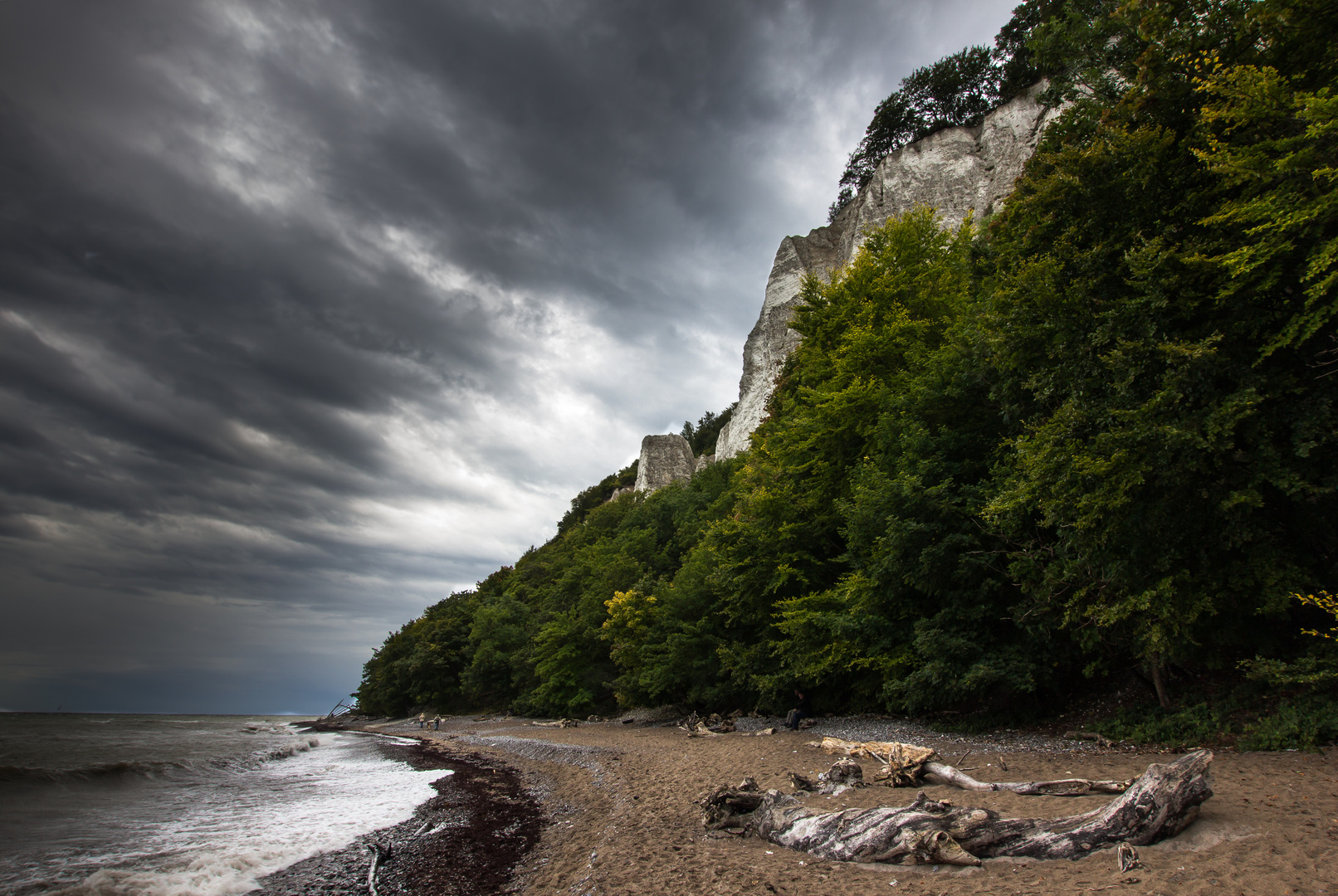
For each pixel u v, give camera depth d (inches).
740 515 1098.7
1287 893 202.8
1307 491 415.5
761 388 2442.2
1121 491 430.6
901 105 2331.4
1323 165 350.9
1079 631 558.3
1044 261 505.0
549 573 3009.4
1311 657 396.2
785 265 2551.7
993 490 643.5
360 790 748.0
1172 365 435.5
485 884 351.6
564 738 1121.4
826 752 592.1
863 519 726.5
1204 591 442.3
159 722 3353.8
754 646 1005.2
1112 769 404.2
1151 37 498.3
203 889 356.5
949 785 390.3
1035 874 245.4
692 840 361.1
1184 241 462.6
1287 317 415.5
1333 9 404.5
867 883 259.1
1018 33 1919.3
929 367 800.3
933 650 611.8
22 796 691.4
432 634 2679.6
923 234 1214.3
